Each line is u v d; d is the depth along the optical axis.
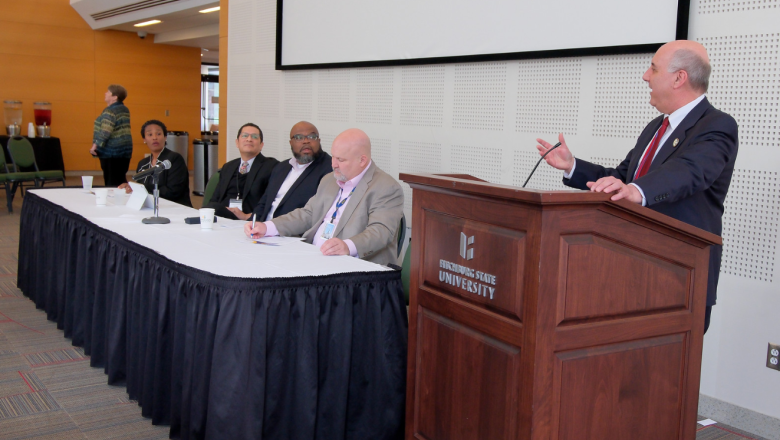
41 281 3.88
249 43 5.63
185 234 2.97
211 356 2.10
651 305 1.62
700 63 1.87
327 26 4.68
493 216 1.58
